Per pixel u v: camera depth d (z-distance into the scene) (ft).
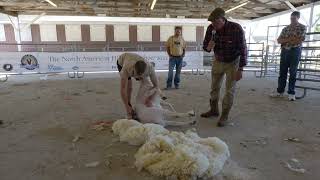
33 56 26.94
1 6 37.22
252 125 10.96
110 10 41.98
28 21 44.98
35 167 7.30
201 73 31.99
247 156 7.97
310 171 7.07
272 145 8.83
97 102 15.23
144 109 10.62
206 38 11.48
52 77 27.71
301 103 14.93
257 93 18.31
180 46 19.89
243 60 10.46
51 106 14.26
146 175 6.86
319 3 31.50
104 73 31.76
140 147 8.36
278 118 11.93
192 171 6.52
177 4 37.17
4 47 49.98
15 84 22.65
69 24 50.80
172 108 13.05
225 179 6.64
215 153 7.41
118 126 9.74
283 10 38.91
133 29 53.11
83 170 7.13
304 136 9.66
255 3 35.06
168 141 7.61
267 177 6.73
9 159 7.78
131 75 10.36
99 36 52.47
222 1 35.29
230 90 10.70
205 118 12.03
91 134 9.83
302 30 14.75
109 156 7.95
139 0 33.81
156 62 30.53
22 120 11.67
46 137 9.54
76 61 28.12
